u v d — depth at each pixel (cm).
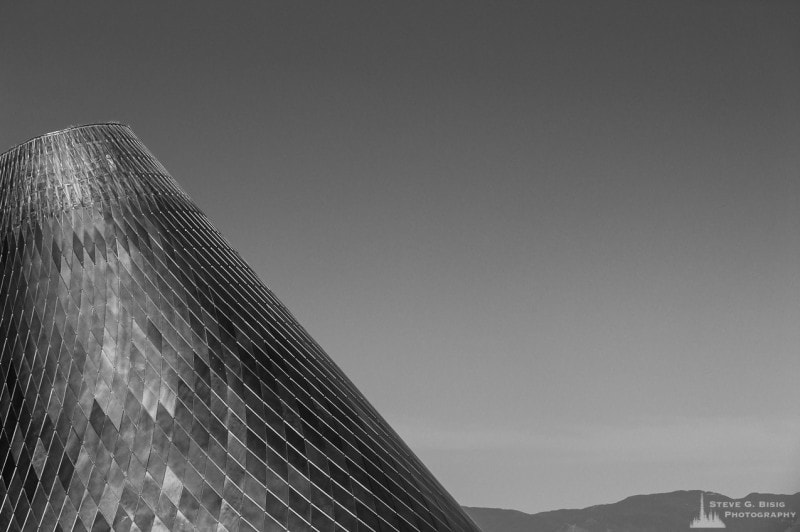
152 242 6456
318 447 5988
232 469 5694
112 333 6072
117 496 5581
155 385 5906
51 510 5628
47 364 6047
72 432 5816
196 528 5500
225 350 6131
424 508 6231
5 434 5991
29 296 6288
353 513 5781
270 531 5538
